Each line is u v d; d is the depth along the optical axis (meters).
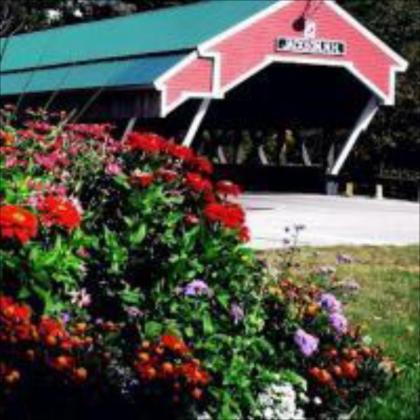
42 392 2.86
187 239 3.17
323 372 3.38
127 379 3.01
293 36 14.52
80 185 3.46
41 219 2.91
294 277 5.93
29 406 2.85
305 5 14.55
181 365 3.00
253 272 3.41
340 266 7.36
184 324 3.12
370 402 3.61
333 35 14.97
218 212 3.17
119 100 13.99
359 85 15.82
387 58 15.52
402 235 10.28
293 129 17.38
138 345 3.08
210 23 14.20
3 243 2.76
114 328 3.10
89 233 3.28
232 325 3.18
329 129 16.81
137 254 3.19
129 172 3.44
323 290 4.20
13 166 3.52
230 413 3.07
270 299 3.45
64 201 3.06
